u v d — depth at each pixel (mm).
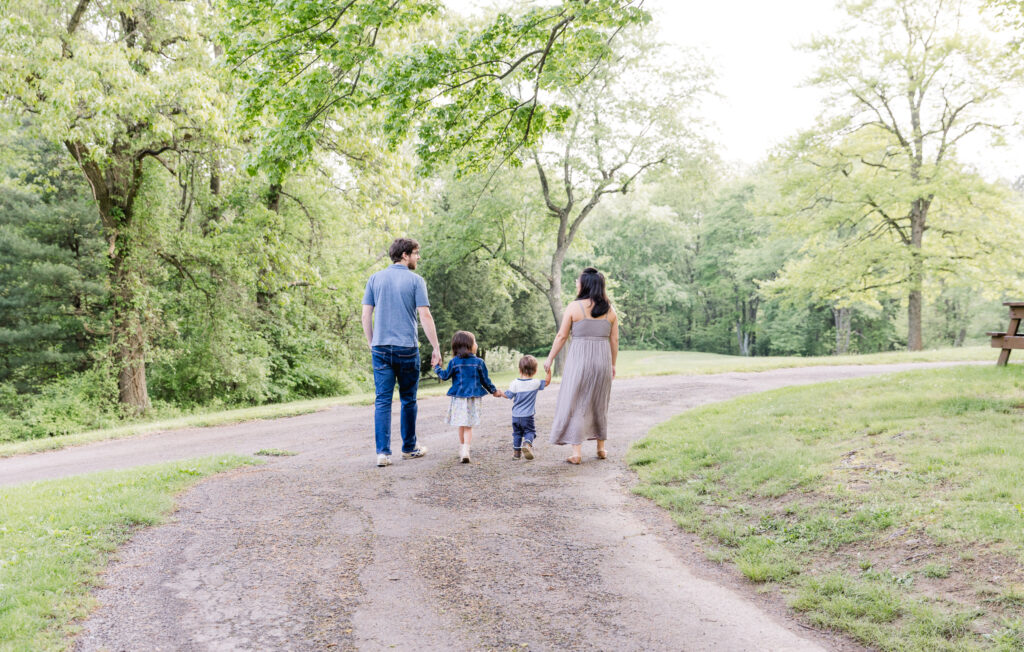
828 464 4785
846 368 14320
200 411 17812
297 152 8188
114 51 11391
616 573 3453
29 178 21078
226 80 12438
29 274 18484
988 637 2432
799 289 27297
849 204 24469
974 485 3799
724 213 50062
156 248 16422
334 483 5359
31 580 3225
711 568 3514
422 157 8945
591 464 5918
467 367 5992
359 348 24016
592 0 7258
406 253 6012
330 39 7781
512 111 8812
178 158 16172
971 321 43344
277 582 3344
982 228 23797
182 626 2850
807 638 2676
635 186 24500
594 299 5824
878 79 23906
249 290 18266
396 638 2742
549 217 24859
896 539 3395
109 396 16078
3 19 10820
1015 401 6066
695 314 58938
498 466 5883
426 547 3852
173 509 4645
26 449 9383
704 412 7891
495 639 2727
